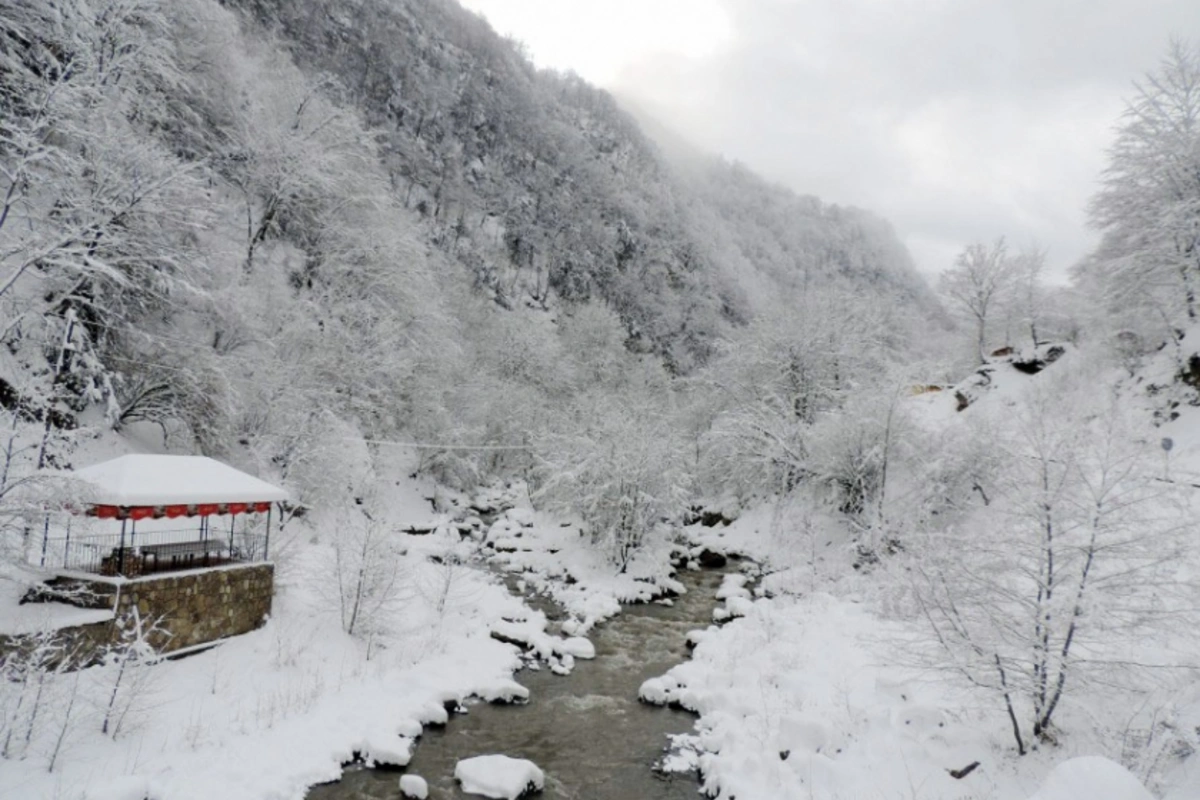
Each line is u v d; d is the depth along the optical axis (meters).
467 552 24.94
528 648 16.44
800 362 33.03
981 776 8.19
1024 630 8.45
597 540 24.75
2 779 8.23
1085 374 24.97
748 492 31.19
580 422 35.00
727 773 10.01
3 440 12.20
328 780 9.89
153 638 11.88
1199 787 6.54
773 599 20.66
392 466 30.22
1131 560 8.44
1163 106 23.55
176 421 22.56
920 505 20.98
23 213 16.62
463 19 120.75
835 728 10.06
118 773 8.89
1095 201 26.11
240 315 23.84
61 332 18.14
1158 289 22.78
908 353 42.12
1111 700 8.48
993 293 38.72
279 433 23.59
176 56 28.75
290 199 32.97
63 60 20.12
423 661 14.42
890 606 10.54
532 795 10.06
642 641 17.66
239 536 16.33
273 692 11.79
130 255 18.56
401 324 32.59
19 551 11.77
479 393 37.81
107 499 11.72
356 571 15.09
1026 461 9.00
